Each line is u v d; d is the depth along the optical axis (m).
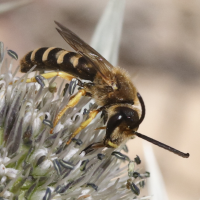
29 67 0.13
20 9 0.26
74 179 0.12
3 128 0.12
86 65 0.13
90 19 0.27
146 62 0.27
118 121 0.12
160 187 0.14
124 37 0.27
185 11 0.30
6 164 0.12
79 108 0.12
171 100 0.25
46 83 0.12
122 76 0.12
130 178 0.12
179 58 0.27
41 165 0.12
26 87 0.12
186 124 0.24
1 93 0.12
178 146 0.22
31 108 0.12
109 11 0.14
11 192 0.12
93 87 0.12
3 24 0.25
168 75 0.26
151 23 0.29
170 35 0.28
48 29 0.26
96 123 0.12
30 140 0.12
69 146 0.12
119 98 0.12
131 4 0.29
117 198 0.12
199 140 0.23
